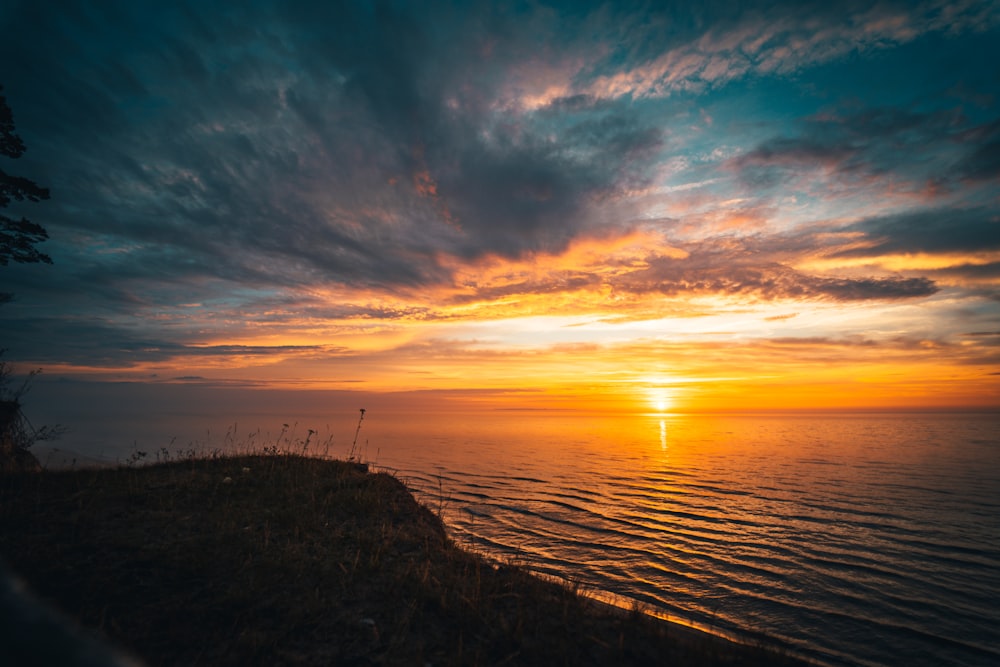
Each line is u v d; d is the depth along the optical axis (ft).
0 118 52.49
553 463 148.15
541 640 18.86
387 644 18.10
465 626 19.70
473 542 57.36
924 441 241.14
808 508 85.92
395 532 29.73
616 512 80.48
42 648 2.93
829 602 44.01
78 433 260.62
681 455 174.09
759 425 463.83
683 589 45.91
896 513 82.33
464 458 159.02
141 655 15.98
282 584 21.43
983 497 96.27
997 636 38.11
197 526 26.94
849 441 242.78
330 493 35.37
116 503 29.27
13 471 33.24
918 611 42.63
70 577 19.71
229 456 46.70
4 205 53.31
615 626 20.79
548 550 56.65
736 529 70.79
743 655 18.53
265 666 16.26
